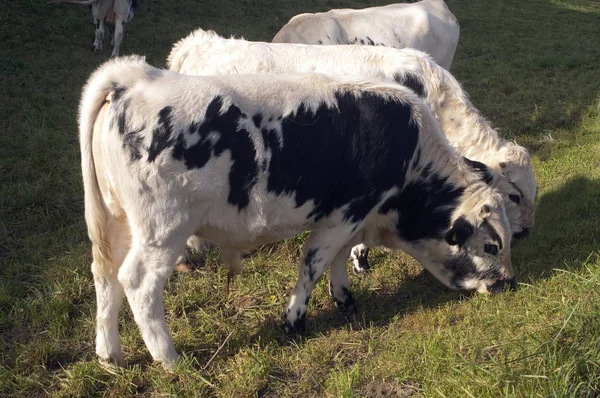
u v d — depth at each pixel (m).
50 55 8.74
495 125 7.17
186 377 3.73
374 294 4.42
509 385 3.41
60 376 3.80
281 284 4.49
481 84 9.01
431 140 4.02
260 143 3.66
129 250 3.71
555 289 4.15
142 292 3.65
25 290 4.37
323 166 3.77
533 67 9.94
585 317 3.60
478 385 3.46
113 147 3.55
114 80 3.59
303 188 3.76
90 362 3.85
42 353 3.88
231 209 3.71
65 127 6.32
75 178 5.48
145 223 3.60
